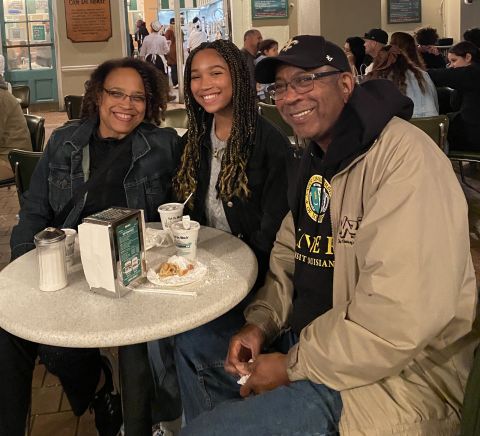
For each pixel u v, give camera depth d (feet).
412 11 31.01
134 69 6.40
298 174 4.73
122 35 28.14
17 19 29.55
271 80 4.54
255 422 3.74
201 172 6.24
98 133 6.57
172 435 5.89
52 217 6.64
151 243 5.46
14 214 14.65
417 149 3.75
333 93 4.26
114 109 6.31
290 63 4.16
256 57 21.21
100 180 6.25
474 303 3.80
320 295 4.53
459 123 13.47
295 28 31.30
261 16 30.91
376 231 3.67
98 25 27.76
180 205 5.79
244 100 5.88
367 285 3.63
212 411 3.96
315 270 4.51
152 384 5.12
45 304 4.30
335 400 3.82
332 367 3.67
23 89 18.74
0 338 5.01
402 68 13.12
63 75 28.19
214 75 5.83
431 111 13.29
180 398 5.67
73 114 14.42
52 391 7.05
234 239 5.68
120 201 6.38
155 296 4.39
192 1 39.99
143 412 4.70
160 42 33.27
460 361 3.92
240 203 5.99
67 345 3.81
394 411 3.66
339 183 4.14
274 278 5.15
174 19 32.37
